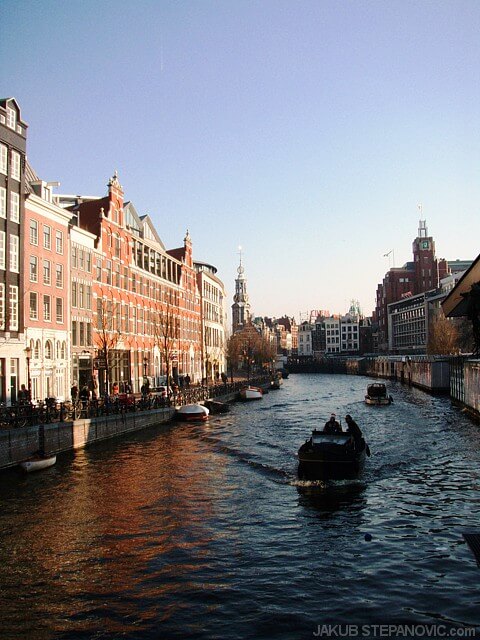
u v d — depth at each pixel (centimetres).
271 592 1285
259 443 3341
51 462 2625
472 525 1738
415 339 14312
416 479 2347
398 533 1675
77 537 1664
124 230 5753
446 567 1407
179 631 1121
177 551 1548
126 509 1942
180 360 7819
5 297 3538
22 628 1147
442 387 7319
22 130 3778
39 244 4016
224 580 1356
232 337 12738
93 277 4959
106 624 1156
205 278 9462
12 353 3569
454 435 3547
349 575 1372
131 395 4747
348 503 2005
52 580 1369
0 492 2164
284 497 2095
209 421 4553
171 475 2458
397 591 1277
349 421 2570
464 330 8825
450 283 12606
